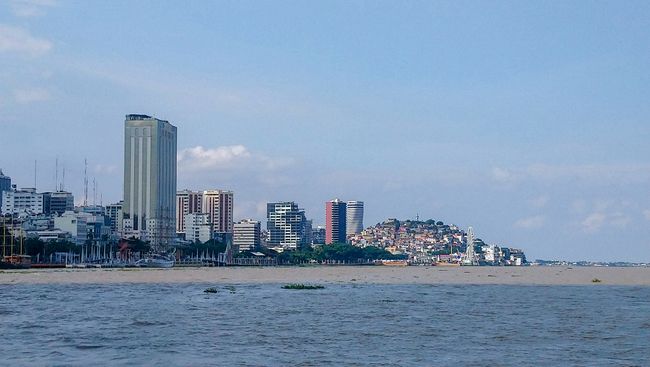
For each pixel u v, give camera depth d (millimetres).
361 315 113125
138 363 65812
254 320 104438
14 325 97062
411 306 132750
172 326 96250
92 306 129750
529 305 135625
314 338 83938
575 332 90188
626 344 79312
